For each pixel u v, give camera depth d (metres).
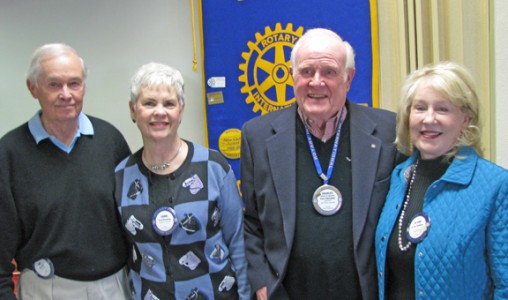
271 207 1.45
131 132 2.26
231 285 1.47
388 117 1.52
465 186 1.13
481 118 1.19
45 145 1.43
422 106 1.20
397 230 1.25
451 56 1.97
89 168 1.47
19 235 1.42
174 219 1.37
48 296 1.42
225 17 2.10
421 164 1.26
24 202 1.39
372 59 2.04
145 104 1.36
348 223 1.38
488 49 1.96
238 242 1.52
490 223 1.08
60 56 1.37
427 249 1.13
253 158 1.53
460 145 1.18
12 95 2.22
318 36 1.40
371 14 2.02
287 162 1.45
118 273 1.53
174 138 1.43
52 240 1.39
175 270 1.38
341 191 1.41
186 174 1.42
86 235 1.43
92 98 2.23
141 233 1.39
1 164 1.38
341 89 1.41
